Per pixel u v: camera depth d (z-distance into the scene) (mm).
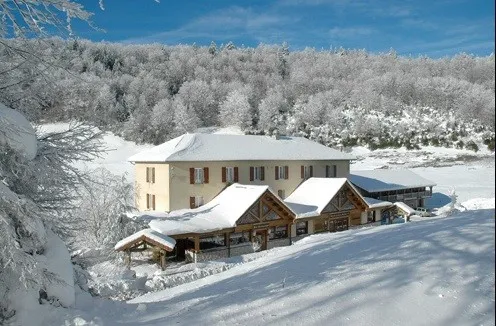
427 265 7109
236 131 96312
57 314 6707
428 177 56375
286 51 195750
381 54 175125
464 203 39844
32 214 6848
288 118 107062
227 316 6172
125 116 93750
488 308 5344
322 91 126812
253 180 33438
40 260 7008
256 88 129250
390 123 95562
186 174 30125
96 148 8875
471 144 72438
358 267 7738
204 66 150625
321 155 37250
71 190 9438
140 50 157625
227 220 25984
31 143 7250
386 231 11820
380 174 43906
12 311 6570
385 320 5441
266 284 7887
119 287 16453
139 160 31828
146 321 6480
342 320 5559
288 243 28812
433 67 131500
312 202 31219
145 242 23484
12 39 7480
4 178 7020
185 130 86000
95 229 23406
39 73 7941
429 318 5363
